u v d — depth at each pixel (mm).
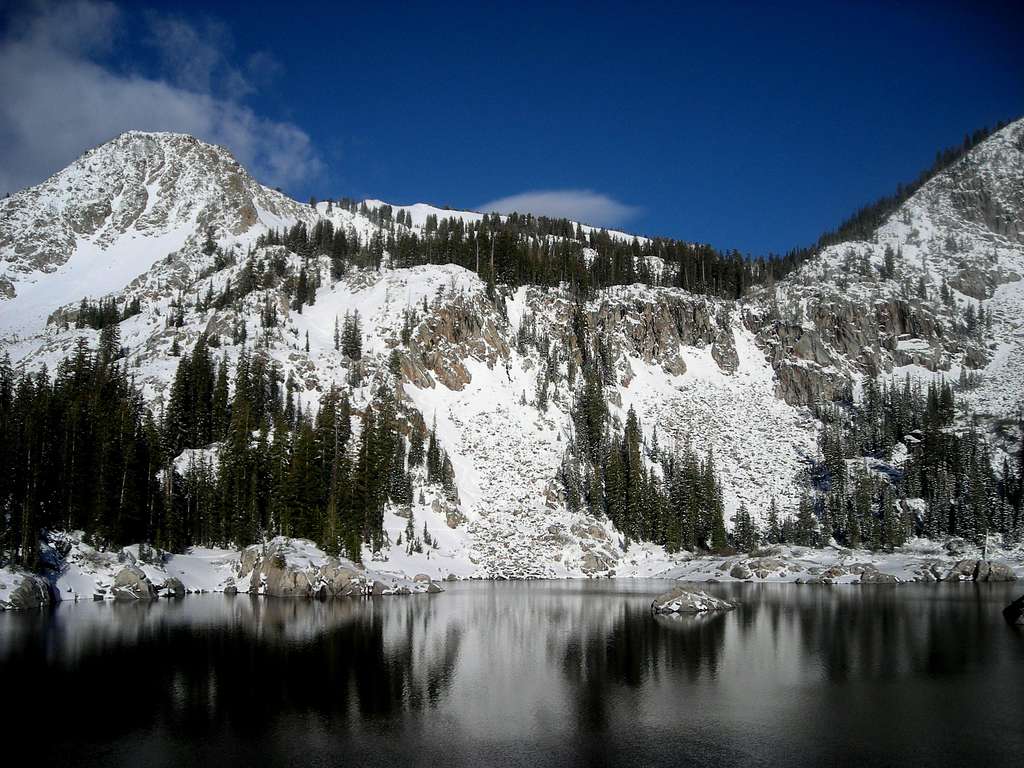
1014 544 148875
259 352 165375
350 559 118500
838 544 159500
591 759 34750
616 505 157375
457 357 188500
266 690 47406
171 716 41406
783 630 72250
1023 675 52219
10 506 91312
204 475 125250
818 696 46406
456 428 172625
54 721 40438
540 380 191625
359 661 56219
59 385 137000
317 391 162625
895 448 187625
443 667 54500
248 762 34344
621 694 46906
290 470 122438
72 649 59594
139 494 109000
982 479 158500
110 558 100562
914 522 161375
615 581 136125
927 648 62531
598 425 175375
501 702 44812
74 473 102875
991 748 36344
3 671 52031
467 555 141125
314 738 37750
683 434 191125
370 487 131000
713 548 153500
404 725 40000
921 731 39062
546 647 62750
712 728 39594
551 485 158375
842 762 34406
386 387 165625
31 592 86125
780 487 177375
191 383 147625
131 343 189000
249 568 109500
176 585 103000
